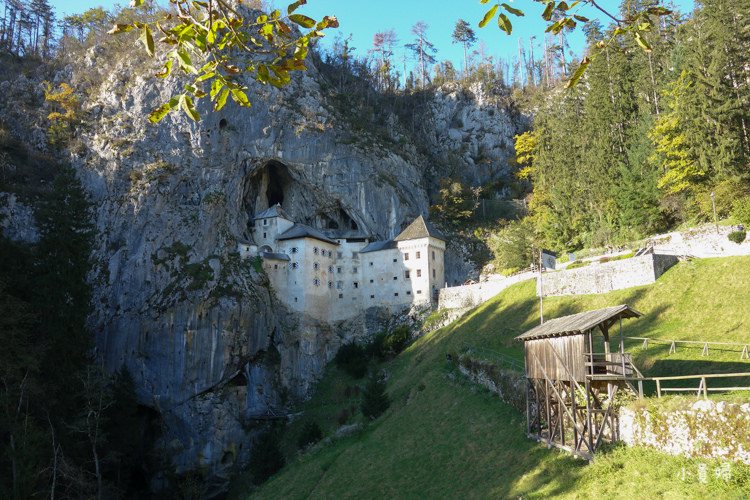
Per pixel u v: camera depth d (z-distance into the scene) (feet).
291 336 289.74
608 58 301.22
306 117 346.13
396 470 140.15
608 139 282.56
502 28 25.72
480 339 214.28
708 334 140.77
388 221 347.97
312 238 309.83
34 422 160.35
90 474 187.32
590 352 98.78
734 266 169.37
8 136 324.39
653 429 87.45
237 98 25.55
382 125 411.75
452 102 472.03
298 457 200.54
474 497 109.09
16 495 134.10
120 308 273.13
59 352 189.78
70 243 208.95
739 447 73.56
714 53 229.25
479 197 410.31
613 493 82.38
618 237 252.01
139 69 334.65
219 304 268.62
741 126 223.51
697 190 228.63
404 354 265.13
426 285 303.89
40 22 453.58
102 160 311.47
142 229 288.30
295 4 25.63
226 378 264.11
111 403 199.72
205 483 245.86
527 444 117.91
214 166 309.01
